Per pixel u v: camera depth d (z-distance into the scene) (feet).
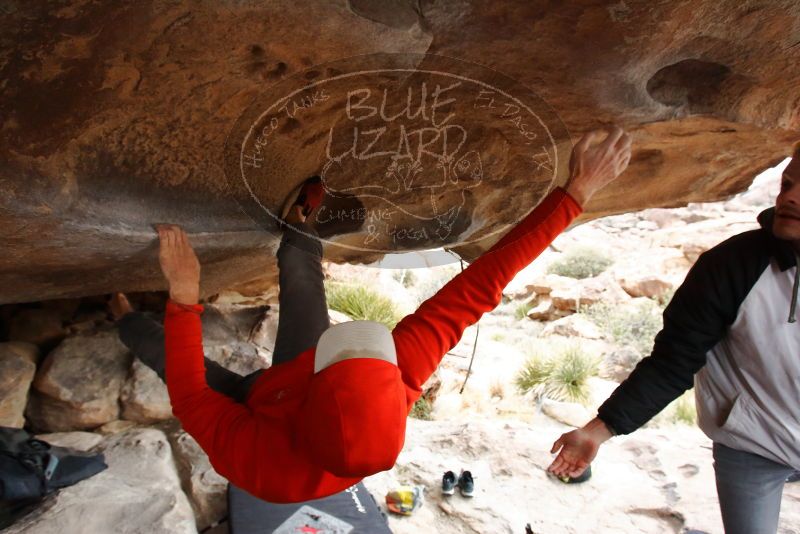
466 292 4.12
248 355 11.39
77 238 5.16
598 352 26.94
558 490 10.61
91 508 7.39
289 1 3.28
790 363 4.68
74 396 9.44
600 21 4.09
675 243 42.37
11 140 3.82
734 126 6.22
